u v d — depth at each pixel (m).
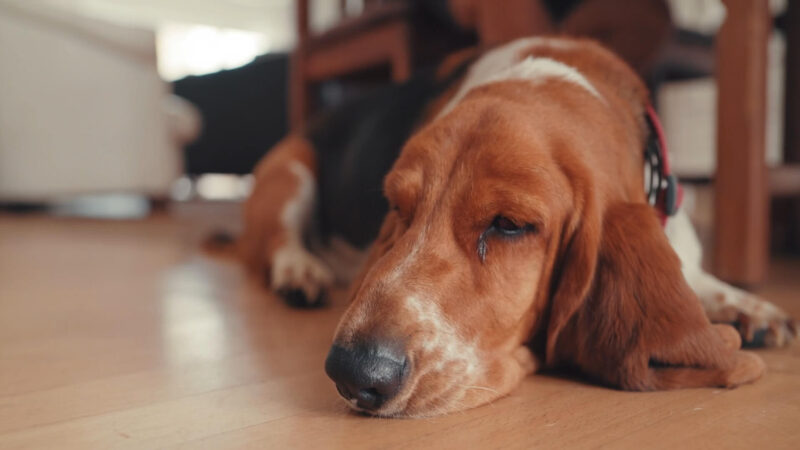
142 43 2.14
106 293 0.85
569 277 0.49
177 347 0.61
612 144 0.54
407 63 1.12
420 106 0.75
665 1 0.99
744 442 0.40
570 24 0.96
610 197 0.51
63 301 0.80
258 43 4.36
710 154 1.99
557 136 0.50
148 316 0.72
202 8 4.18
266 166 1.03
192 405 0.46
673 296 0.47
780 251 1.19
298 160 0.97
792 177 0.90
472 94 0.57
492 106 0.52
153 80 2.18
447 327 0.45
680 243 0.62
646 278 0.48
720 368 0.48
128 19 3.99
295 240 0.91
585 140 0.52
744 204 0.81
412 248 0.47
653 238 0.48
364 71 1.30
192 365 0.55
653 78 1.10
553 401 0.47
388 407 0.43
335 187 0.92
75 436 0.42
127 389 0.50
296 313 0.74
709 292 0.61
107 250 1.29
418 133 0.54
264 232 0.94
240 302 0.80
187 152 2.70
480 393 0.46
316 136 1.01
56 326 0.68
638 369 0.47
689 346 0.47
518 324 0.49
